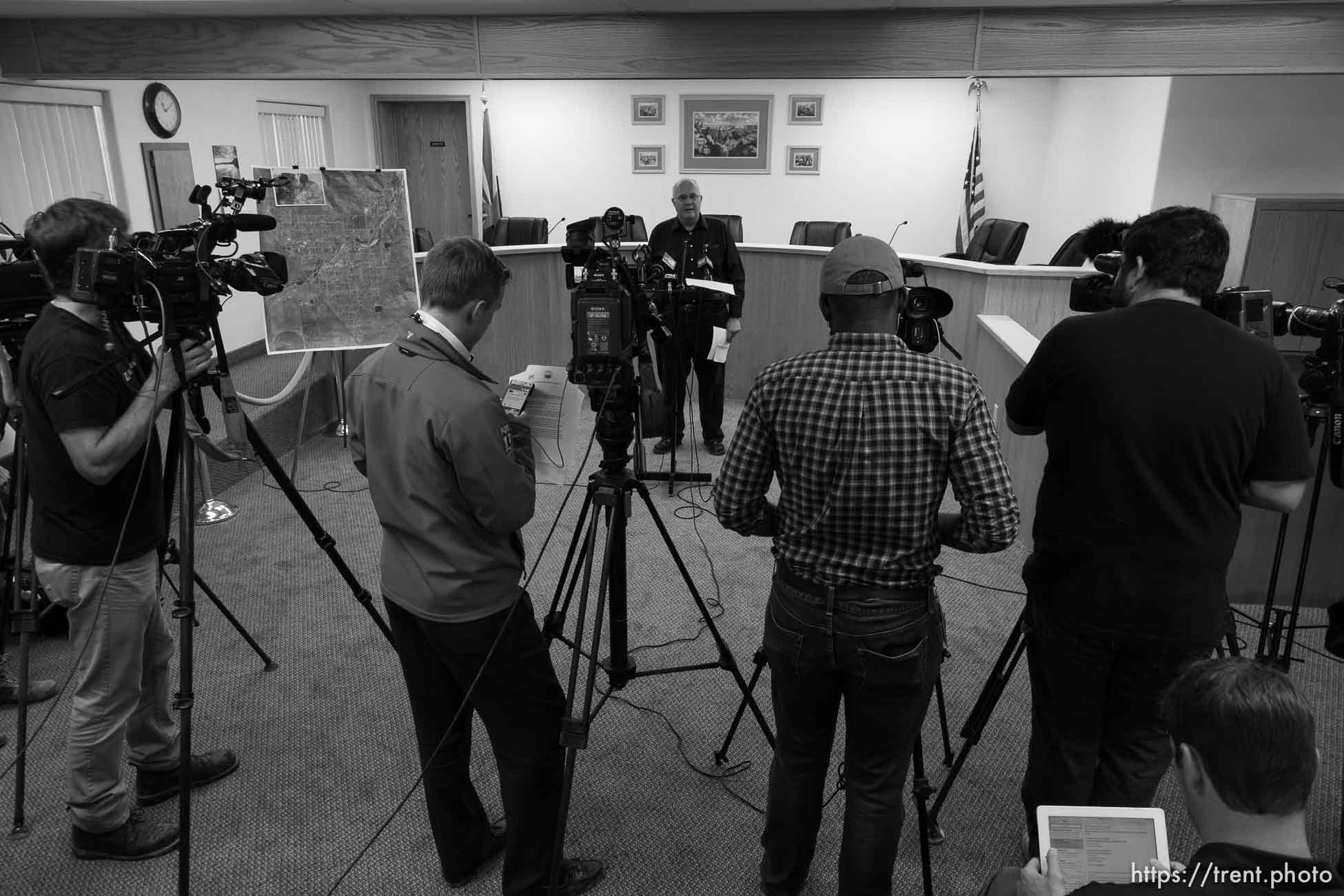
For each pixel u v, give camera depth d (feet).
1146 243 4.67
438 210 29.58
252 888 5.97
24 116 15.28
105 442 5.07
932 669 4.66
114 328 5.46
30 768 7.14
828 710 4.97
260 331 21.30
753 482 4.75
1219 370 4.42
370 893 5.93
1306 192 17.40
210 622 9.41
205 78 12.85
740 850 6.34
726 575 10.58
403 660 5.35
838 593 4.50
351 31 12.55
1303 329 6.61
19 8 11.68
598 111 27.07
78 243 5.30
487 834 6.07
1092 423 4.67
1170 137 17.65
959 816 6.66
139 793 6.72
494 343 16.33
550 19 12.25
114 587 5.67
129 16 12.49
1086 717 5.19
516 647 5.09
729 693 8.23
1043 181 25.52
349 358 15.74
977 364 13.83
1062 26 11.30
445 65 12.62
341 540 11.50
